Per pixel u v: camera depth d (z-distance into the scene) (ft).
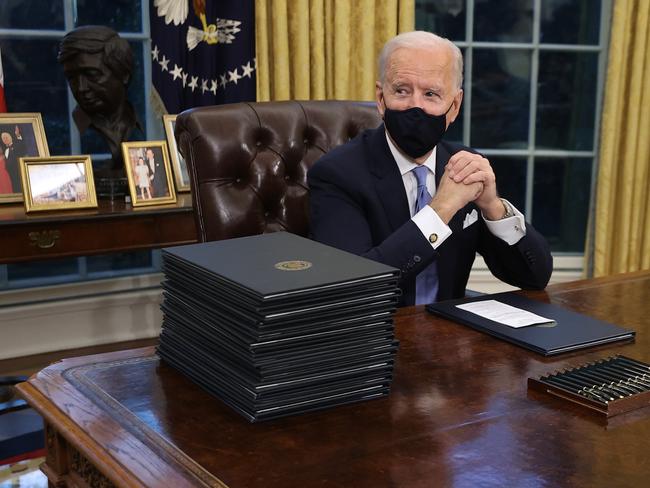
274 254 4.24
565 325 5.08
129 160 9.95
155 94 11.29
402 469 3.25
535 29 13.56
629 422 3.71
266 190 7.38
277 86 11.64
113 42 9.70
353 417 3.74
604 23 13.50
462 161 6.29
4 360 11.45
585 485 3.13
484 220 6.74
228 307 3.77
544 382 4.06
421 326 5.19
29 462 7.12
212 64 11.40
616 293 6.10
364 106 8.02
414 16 12.84
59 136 12.01
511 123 13.97
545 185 14.19
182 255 4.22
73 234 9.18
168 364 4.45
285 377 3.68
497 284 13.87
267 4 11.66
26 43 11.57
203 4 11.19
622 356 4.46
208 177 7.15
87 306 11.94
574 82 13.92
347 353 3.82
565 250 14.42
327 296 3.72
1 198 9.66
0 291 11.39
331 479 3.17
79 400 3.96
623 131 13.12
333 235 6.67
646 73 12.87
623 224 13.21
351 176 6.82
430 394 4.03
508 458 3.35
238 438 3.52
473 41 13.64
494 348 4.76
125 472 3.24
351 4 11.95
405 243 6.15
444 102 6.52
